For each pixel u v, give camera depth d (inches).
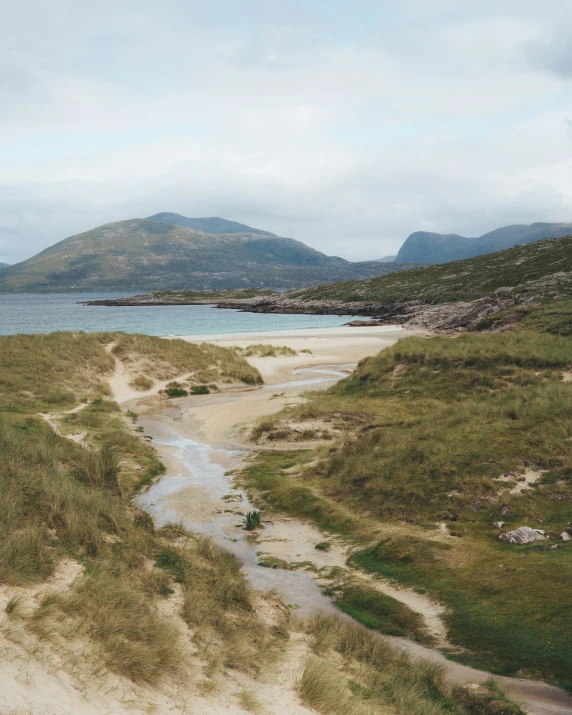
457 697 303.6
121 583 334.3
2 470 506.9
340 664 326.6
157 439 1023.0
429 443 731.4
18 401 1149.1
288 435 987.9
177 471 821.9
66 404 1213.7
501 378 1146.0
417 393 1170.6
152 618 298.0
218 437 1029.8
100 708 195.0
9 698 169.0
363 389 1280.8
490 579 438.9
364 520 599.8
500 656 346.3
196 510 653.9
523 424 749.3
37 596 279.0
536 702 299.4
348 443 821.2
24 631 231.3
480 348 1296.8
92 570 339.9
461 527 547.8
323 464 778.8
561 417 743.1
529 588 415.2
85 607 281.7
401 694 293.0
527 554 472.1
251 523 601.0
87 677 215.0
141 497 692.1
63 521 416.8
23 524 384.8
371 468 708.7
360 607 424.2
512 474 623.5
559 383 998.4
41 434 771.4
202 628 319.9
